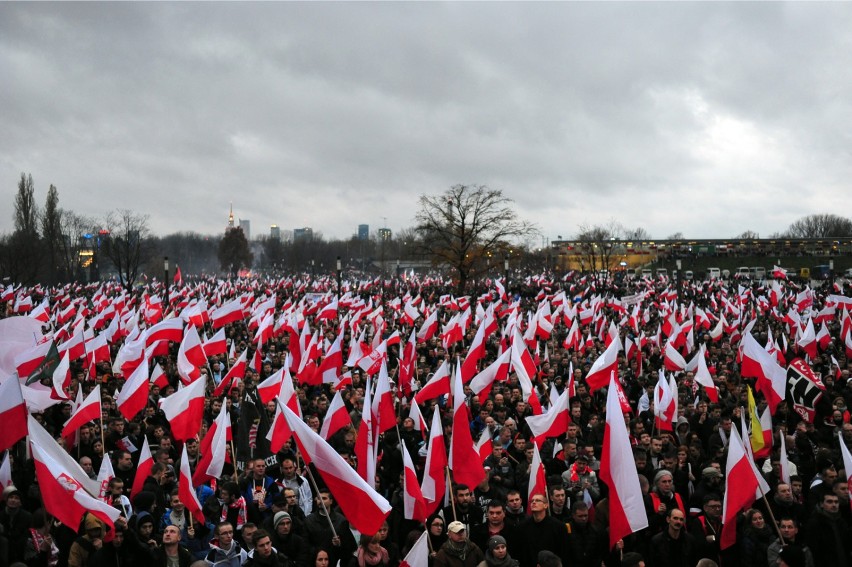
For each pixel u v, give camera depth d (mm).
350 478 10180
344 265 190000
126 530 10289
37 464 10133
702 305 57250
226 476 14352
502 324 37906
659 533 10773
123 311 39062
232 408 18453
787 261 147375
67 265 112312
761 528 10688
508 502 11273
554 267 133500
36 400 16359
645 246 181000
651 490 12383
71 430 14656
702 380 18859
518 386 21844
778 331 34844
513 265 112438
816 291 68062
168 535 10133
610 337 27391
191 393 14609
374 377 22609
